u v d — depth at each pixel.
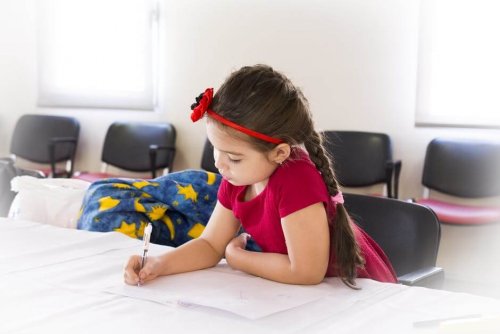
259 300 0.91
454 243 3.11
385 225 1.44
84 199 1.69
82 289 0.95
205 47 3.77
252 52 3.62
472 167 2.97
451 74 3.11
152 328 0.80
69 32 4.23
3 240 1.25
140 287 0.97
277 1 3.50
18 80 4.48
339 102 3.38
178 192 1.68
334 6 3.34
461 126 3.11
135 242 1.26
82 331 0.78
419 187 3.22
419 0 3.12
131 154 3.84
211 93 0.99
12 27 4.45
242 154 0.98
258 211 1.13
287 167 1.05
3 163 2.09
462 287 3.01
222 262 1.19
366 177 3.16
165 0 3.88
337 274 1.06
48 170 4.17
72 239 1.26
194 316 0.85
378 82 3.27
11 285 0.96
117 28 4.07
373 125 3.31
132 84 4.07
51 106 4.36
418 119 3.19
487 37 3.02
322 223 1.03
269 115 0.96
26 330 0.78
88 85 4.20
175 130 3.81
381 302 0.92
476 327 0.76
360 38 3.29
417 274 1.26
